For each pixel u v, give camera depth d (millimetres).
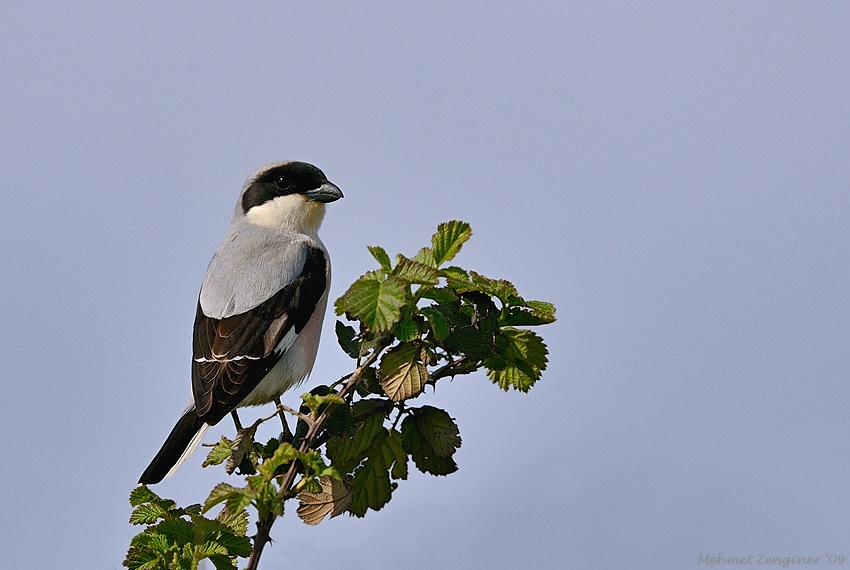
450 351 6023
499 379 5961
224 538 5562
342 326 6438
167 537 5555
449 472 6168
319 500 6113
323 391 6207
